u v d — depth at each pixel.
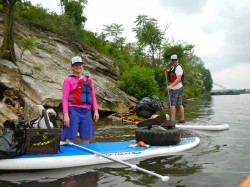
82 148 4.81
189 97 38.31
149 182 3.61
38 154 4.42
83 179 3.76
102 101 12.97
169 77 8.68
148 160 4.72
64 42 17.42
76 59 5.15
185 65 33.91
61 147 4.94
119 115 12.30
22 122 4.47
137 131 5.53
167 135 5.37
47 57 13.17
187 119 10.87
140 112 6.10
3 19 13.02
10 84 8.52
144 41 30.73
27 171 4.13
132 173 4.00
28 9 17.97
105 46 27.44
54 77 11.54
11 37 9.53
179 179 3.73
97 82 15.28
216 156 4.95
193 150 5.41
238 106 20.06
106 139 6.80
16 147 4.20
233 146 5.77
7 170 4.15
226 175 3.88
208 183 3.57
